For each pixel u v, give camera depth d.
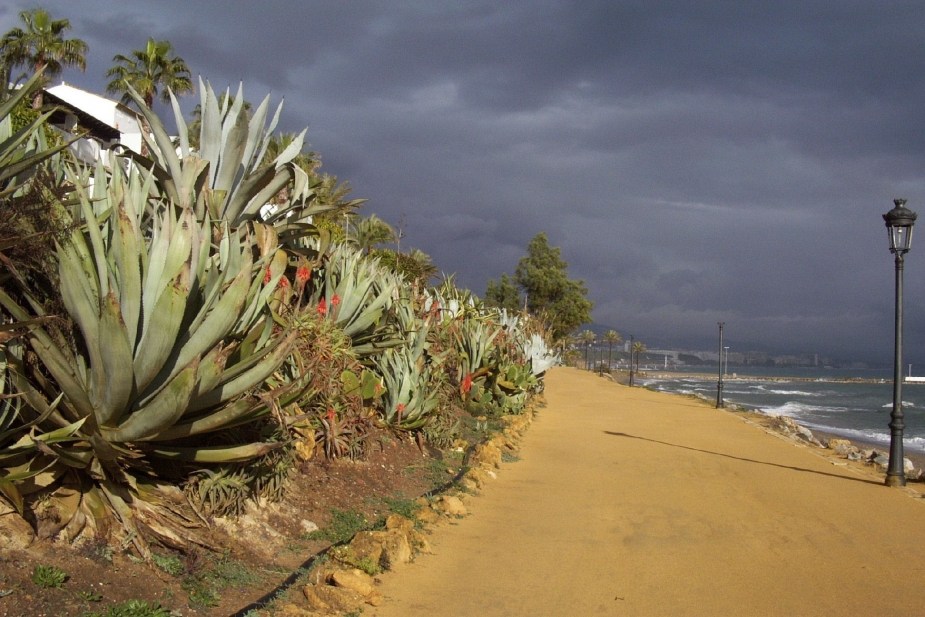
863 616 6.50
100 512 5.27
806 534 9.29
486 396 18.47
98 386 5.23
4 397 4.84
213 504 6.22
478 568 7.36
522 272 83.25
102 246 5.55
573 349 99.88
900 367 13.11
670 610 6.49
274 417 6.53
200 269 5.96
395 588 6.55
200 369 5.42
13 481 4.86
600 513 10.06
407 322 14.69
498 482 11.81
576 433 19.22
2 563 4.46
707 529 9.40
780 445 18.33
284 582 5.92
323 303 10.90
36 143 6.41
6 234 5.15
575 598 6.68
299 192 10.49
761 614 6.48
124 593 4.84
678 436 19.41
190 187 9.10
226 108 9.92
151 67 39.16
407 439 11.95
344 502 8.30
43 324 5.37
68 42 33.12
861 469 15.08
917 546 8.87
